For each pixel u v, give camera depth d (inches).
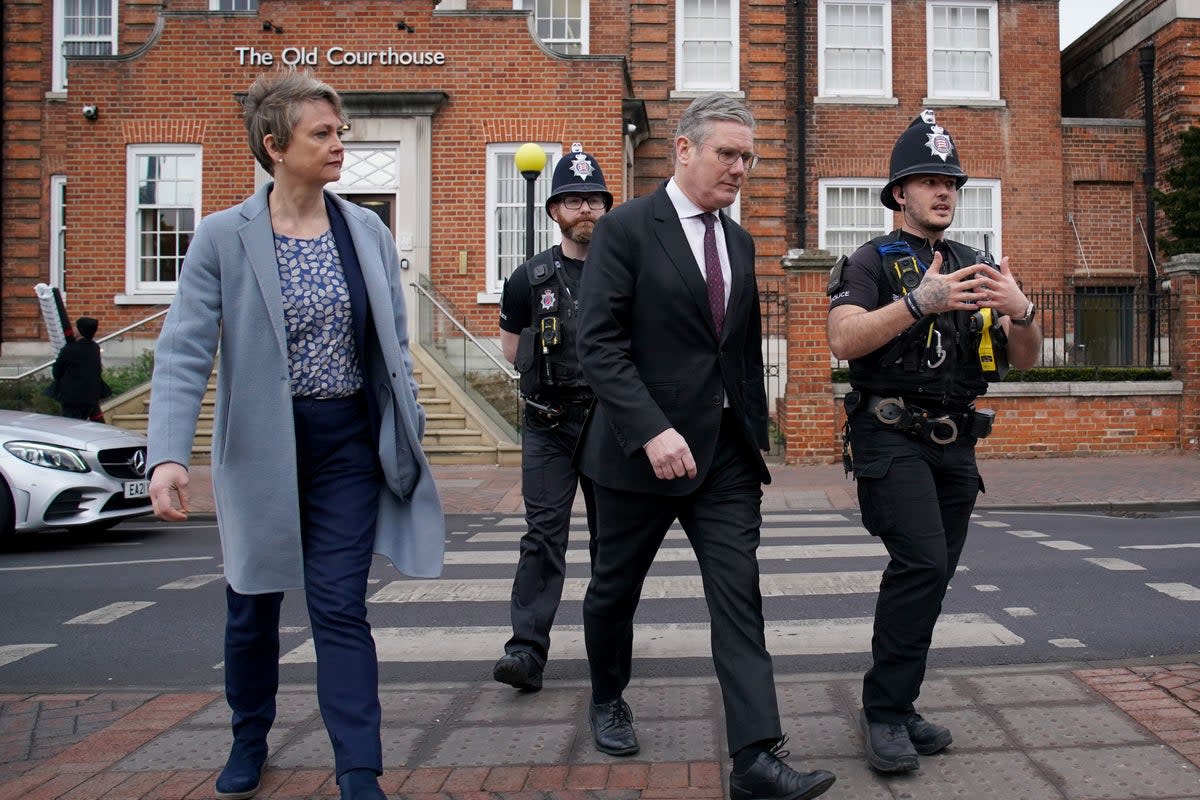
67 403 526.6
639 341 131.4
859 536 344.2
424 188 677.3
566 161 193.2
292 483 122.6
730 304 132.2
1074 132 831.7
